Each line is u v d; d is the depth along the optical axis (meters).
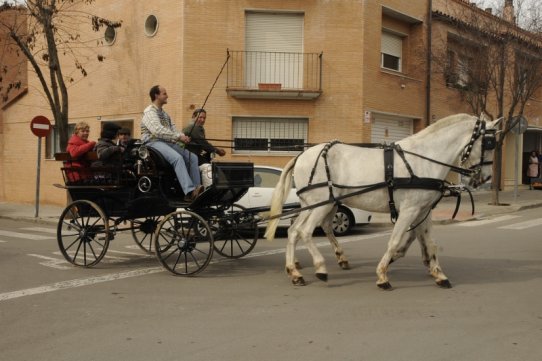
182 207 7.69
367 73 17.09
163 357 4.42
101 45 18.42
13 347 4.68
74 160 8.13
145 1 17.12
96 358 4.41
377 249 9.84
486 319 5.43
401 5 18.17
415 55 19.19
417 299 6.25
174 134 7.57
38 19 14.95
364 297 6.36
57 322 5.38
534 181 25.06
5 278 7.37
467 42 17.77
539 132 27.58
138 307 5.94
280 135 16.92
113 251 9.70
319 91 16.44
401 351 4.53
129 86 17.75
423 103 19.39
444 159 6.81
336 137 16.86
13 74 21.16
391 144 7.03
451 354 4.46
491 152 6.85
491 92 20.33
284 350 4.57
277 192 7.45
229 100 16.48
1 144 22.03
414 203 6.71
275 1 16.55
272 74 16.77
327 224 8.02
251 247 8.90
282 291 6.68
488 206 17.39
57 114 15.05
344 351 4.54
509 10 17.53
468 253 9.24
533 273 7.61
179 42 16.30
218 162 7.71
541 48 17.59
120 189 7.94
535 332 5.01
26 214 16.50
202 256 9.17
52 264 8.39
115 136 8.12
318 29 16.72
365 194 6.89
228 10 16.41
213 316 5.59
